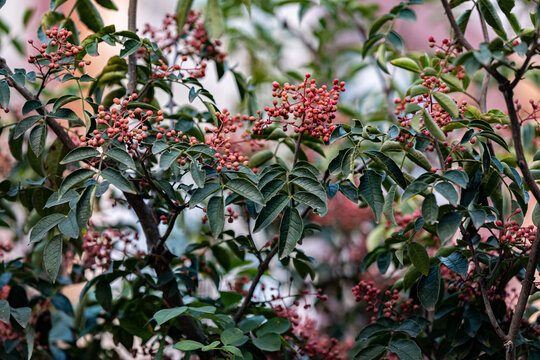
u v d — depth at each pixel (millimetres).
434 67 1781
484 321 1640
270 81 3244
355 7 3303
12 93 2656
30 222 2082
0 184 1871
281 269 2777
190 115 1959
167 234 1626
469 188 1519
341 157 1502
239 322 1749
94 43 1629
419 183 1352
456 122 1497
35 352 2061
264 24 3658
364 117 2795
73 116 1513
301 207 1824
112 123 1562
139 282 1895
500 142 1457
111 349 2219
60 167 1830
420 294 1558
